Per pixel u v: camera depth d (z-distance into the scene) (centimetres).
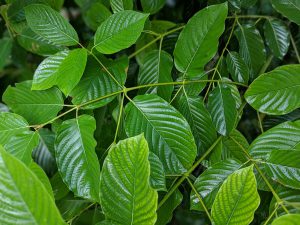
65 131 44
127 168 33
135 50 64
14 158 27
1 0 62
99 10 56
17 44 67
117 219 33
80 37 78
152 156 43
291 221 29
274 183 44
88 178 43
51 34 48
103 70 49
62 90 44
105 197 33
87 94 47
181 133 44
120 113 47
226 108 49
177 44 48
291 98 44
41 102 48
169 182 48
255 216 55
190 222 61
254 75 57
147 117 45
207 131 49
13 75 86
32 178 28
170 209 47
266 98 45
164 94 50
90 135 44
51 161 66
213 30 47
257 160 44
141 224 33
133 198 33
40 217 28
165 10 71
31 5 49
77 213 52
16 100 48
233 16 57
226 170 45
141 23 45
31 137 44
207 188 45
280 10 51
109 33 46
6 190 27
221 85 50
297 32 64
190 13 65
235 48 60
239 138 50
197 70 48
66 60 45
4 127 45
